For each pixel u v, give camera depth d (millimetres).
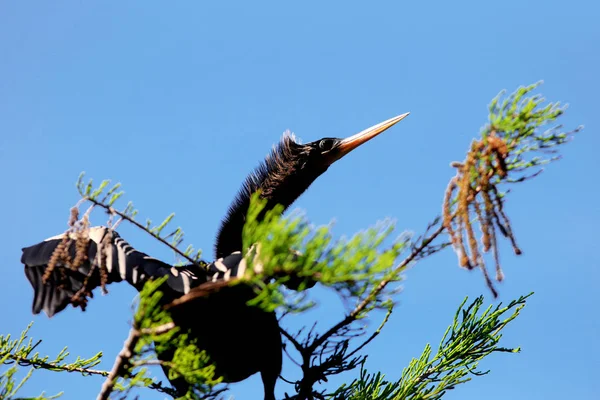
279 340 8812
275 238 5012
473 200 5500
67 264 6648
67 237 6617
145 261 7793
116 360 5727
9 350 8109
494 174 5496
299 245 4996
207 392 6074
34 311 8539
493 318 8703
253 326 8344
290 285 6969
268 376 8961
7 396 5703
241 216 10828
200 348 8281
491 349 8656
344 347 8008
